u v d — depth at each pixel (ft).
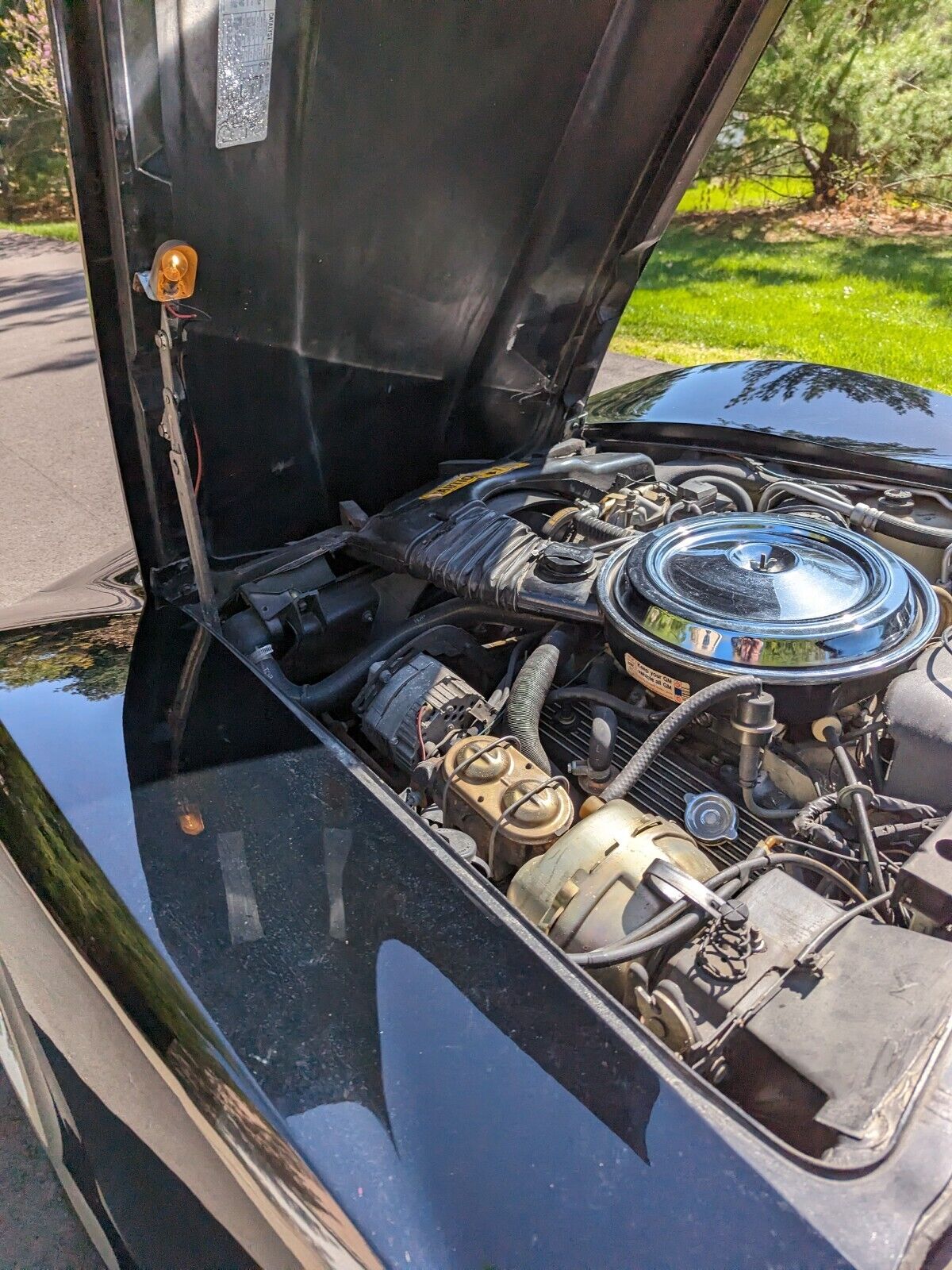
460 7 4.69
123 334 4.39
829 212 40.70
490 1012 3.01
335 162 4.86
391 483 6.70
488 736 4.79
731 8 5.26
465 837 4.08
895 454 7.04
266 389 5.40
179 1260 3.68
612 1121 2.72
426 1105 2.82
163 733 4.33
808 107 38.50
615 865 3.82
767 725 4.27
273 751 4.11
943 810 4.35
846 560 5.00
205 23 3.87
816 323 28.78
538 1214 2.57
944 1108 2.80
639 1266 2.45
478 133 5.30
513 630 5.93
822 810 4.26
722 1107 2.77
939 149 37.37
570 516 6.15
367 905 3.40
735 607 4.61
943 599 5.31
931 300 30.19
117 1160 4.04
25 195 53.47
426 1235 2.58
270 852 3.65
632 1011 3.59
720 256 37.19
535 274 6.29
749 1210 2.52
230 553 5.81
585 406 7.47
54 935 3.82
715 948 3.48
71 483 17.83
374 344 5.89
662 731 4.33
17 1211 5.69
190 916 3.47
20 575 13.91
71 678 4.79
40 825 4.06
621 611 4.88
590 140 5.68
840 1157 2.66
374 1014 3.06
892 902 3.88
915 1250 2.44
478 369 6.66
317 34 4.32
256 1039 3.08
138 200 3.99
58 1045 4.24
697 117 5.72
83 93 3.67
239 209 4.58
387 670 5.22
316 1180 2.74
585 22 5.11
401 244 5.52
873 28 37.04
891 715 4.43
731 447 7.67
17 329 32.63
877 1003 3.17
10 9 42.29
